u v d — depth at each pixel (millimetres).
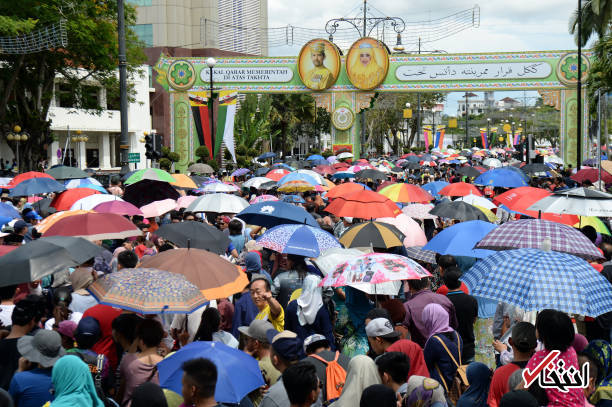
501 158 54406
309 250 7938
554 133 112312
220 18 81812
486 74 39906
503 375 4910
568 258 5391
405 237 10039
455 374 5840
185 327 6812
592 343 5184
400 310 6848
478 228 8727
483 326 7574
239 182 24031
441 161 39000
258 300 6996
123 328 5469
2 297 7090
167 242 10430
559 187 19203
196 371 4102
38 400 4984
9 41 28000
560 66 38969
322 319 7164
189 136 42906
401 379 4816
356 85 40750
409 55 40594
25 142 35031
